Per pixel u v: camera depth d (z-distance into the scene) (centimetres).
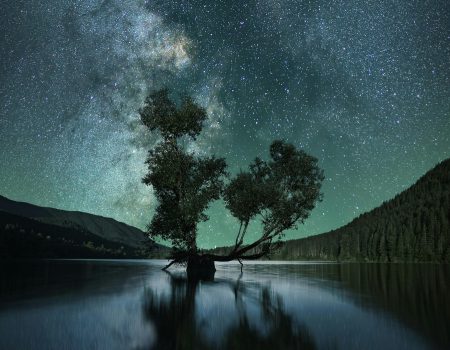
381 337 1138
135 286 2934
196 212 4175
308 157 4653
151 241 4497
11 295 2211
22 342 1034
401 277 4378
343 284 3309
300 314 1611
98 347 984
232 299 2139
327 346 1019
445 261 14450
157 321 1400
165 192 4522
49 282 3216
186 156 4466
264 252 4591
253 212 4419
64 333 1162
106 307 1762
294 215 4497
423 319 1472
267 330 1248
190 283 3294
